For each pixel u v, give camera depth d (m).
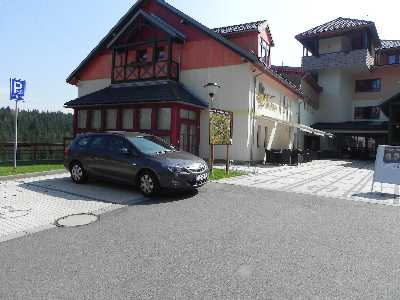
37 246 5.21
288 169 16.59
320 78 33.03
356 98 33.56
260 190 9.88
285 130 24.50
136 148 9.27
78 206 7.67
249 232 5.97
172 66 18.75
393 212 7.57
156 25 18.55
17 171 12.05
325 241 5.56
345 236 5.83
